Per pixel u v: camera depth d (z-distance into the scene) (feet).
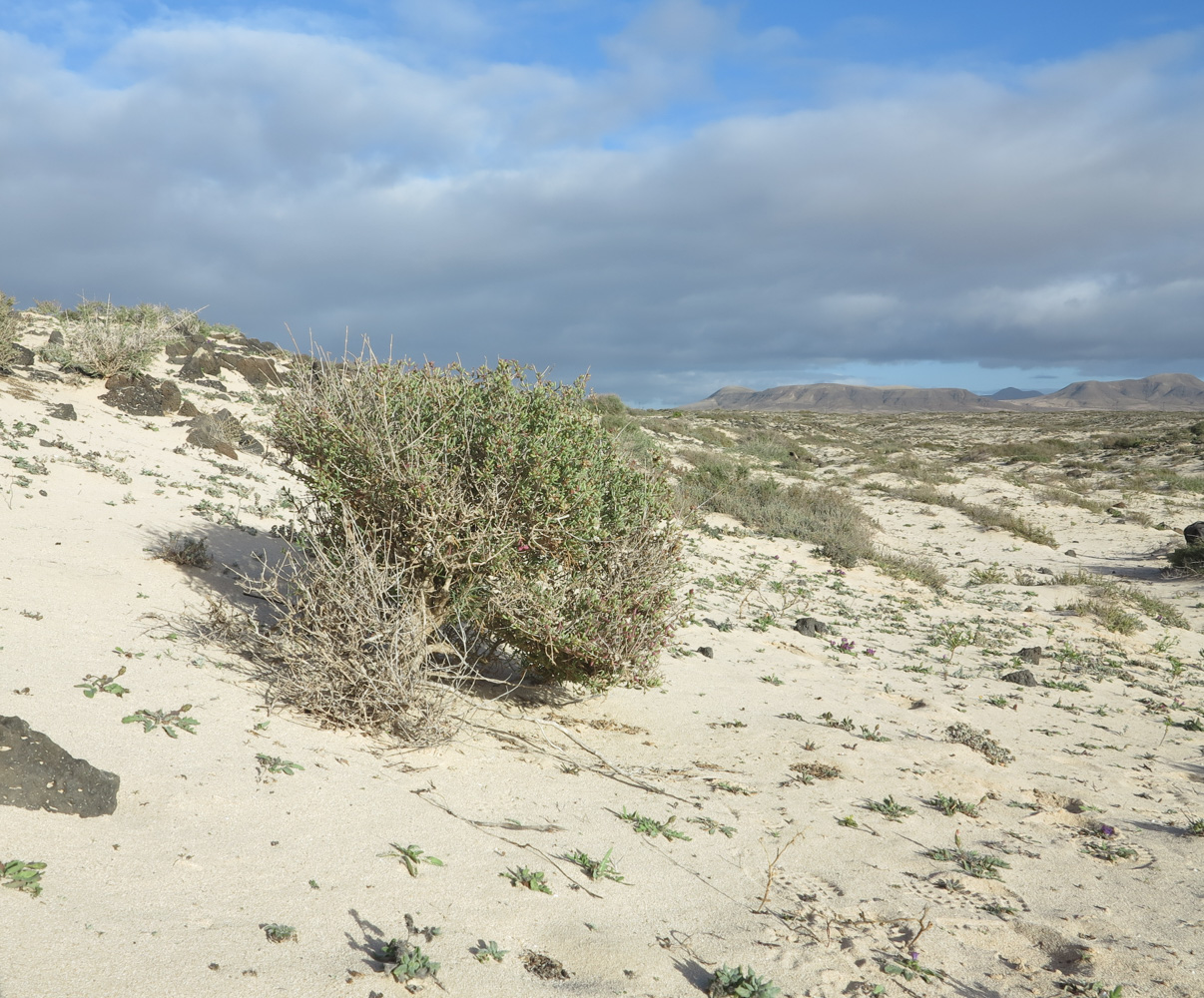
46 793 10.57
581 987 9.46
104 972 7.74
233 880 10.12
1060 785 20.08
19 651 15.99
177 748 13.46
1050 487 97.66
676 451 87.25
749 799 17.04
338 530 19.15
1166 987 10.99
